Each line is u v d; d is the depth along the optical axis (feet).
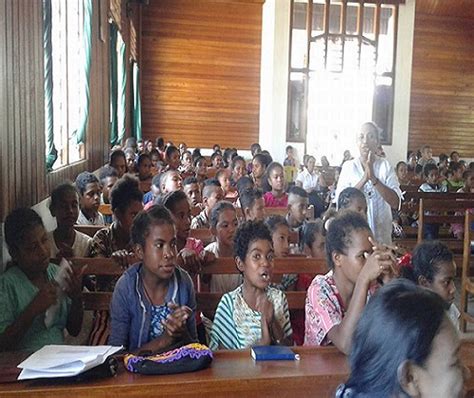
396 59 38.68
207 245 9.62
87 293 6.91
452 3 41.78
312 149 38.63
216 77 40.96
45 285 6.15
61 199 8.63
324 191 25.48
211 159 28.71
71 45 15.52
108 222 12.75
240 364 4.18
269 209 12.26
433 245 6.70
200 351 4.16
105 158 21.25
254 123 41.63
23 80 8.79
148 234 5.66
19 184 8.51
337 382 3.98
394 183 10.97
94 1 18.12
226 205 8.96
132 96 36.45
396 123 39.22
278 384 3.94
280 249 8.18
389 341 2.58
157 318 5.66
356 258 5.13
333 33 38.04
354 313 4.38
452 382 2.54
